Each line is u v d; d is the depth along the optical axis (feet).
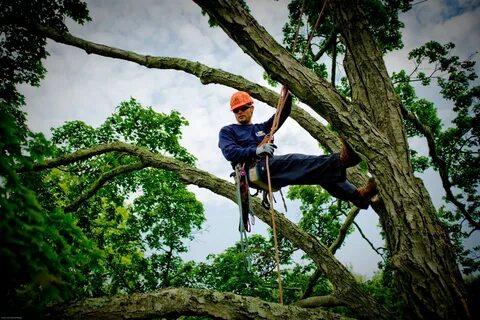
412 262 8.39
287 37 24.84
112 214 36.42
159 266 42.34
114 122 34.14
